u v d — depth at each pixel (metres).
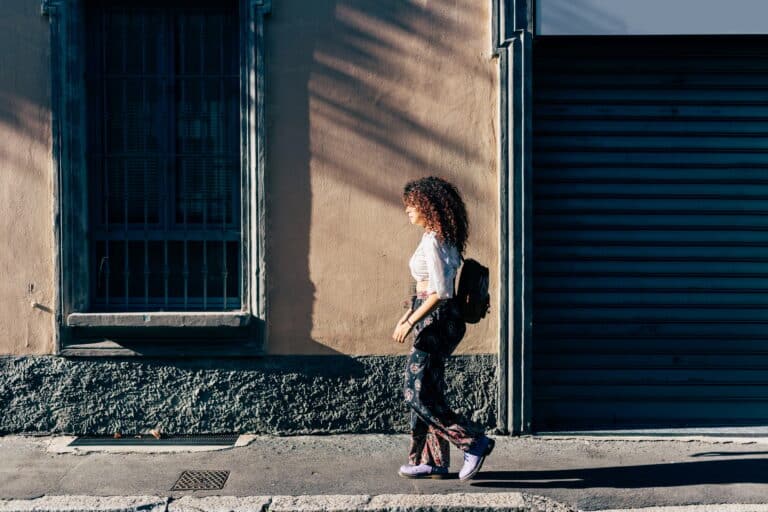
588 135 6.39
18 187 6.07
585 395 6.46
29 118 6.06
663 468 5.49
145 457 5.68
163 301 6.29
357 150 6.15
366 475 5.33
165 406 6.15
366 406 6.22
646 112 6.38
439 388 5.05
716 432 6.27
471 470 5.09
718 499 4.95
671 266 6.44
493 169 6.19
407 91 6.15
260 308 6.13
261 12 6.06
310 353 6.19
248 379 6.17
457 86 6.16
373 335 6.20
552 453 5.80
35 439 6.07
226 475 5.32
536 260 6.40
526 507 4.82
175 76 6.27
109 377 6.14
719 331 6.46
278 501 4.87
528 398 6.20
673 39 6.25
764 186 6.43
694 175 6.42
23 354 6.13
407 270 6.19
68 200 6.09
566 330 6.44
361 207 6.17
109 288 6.30
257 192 6.11
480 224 6.20
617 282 6.43
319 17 6.11
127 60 6.27
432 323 4.98
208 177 6.29
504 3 6.10
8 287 6.10
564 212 6.40
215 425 6.18
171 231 6.29
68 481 5.20
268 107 6.12
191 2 6.25
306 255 6.16
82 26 6.14
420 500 4.88
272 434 6.19
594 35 6.10
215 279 6.30
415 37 6.14
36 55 6.05
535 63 6.35
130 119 6.28
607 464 5.57
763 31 6.08
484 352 6.23
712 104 6.40
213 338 6.15
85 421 6.14
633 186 6.41
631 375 6.46
